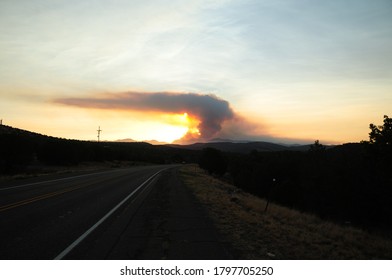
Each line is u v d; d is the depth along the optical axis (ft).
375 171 86.63
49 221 32.81
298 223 47.70
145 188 72.90
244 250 25.11
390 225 85.66
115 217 36.35
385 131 55.26
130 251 23.41
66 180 85.35
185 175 134.10
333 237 41.45
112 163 278.26
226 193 78.74
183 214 39.96
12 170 133.80
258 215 46.01
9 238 25.76
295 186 134.82
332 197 100.68
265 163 172.45
